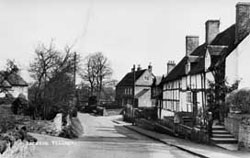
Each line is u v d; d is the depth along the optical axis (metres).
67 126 26.59
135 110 51.94
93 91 84.62
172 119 32.25
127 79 88.62
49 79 26.00
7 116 15.97
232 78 25.25
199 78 30.73
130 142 23.47
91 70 84.75
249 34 25.17
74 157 14.73
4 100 27.30
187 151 18.50
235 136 20.66
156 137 27.80
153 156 16.47
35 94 25.39
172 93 42.62
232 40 28.31
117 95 91.94
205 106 25.80
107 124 49.28
